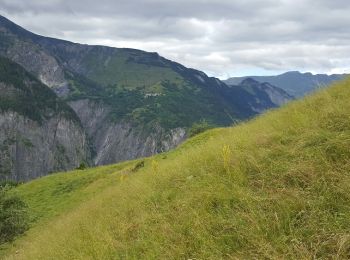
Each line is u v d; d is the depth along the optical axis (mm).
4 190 30953
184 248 6902
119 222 9727
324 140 8203
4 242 28781
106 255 8109
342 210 6012
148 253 7359
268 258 5777
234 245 6410
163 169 12664
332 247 5457
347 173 6809
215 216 7285
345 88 11266
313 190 6844
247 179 8211
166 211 8719
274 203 6930
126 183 15711
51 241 13055
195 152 12516
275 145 8969
